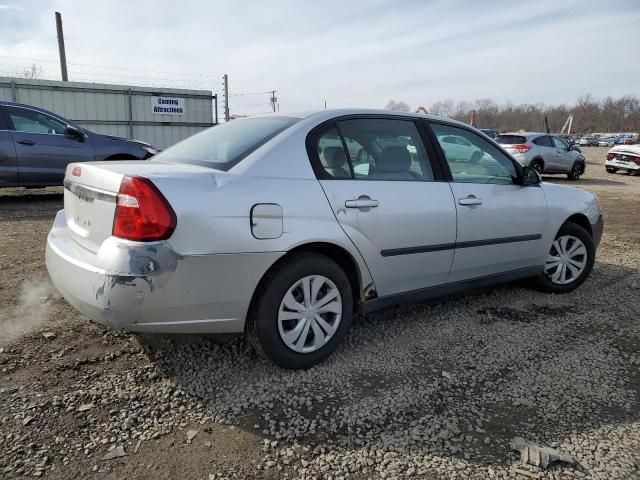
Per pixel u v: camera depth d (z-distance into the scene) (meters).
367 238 3.09
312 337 3.00
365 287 3.19
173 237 2.43
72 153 8.55
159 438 2.33
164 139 21.03
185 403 2.61
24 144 8.15
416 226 3.32
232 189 2.62
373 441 2.36
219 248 2.54
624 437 2.43
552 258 4.42
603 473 2.18
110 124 19.75
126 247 2.40
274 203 2.72
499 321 3.82
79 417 2.46
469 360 3.17
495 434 2.43
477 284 3.90
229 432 2.39
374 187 3.16
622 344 3.46
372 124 3.36
